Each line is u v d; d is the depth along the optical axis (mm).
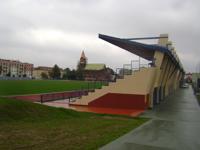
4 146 8516
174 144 10250
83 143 9516
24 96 28156
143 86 25078
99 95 26078
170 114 20875
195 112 22531
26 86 50000
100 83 34094
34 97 28859
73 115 17609
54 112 16625
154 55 27000
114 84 25906
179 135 12203
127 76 25688
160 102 32031
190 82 133375
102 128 13031
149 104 25438
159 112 22234
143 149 9219
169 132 12898
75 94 37312
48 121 14258
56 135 10680
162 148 9523
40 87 49500
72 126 13148
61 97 33094
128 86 25469
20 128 11617
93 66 95250
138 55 31578
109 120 16391
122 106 25328
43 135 10547
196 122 16781
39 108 16219
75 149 8602
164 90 38594
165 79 37531
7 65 181625
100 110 23109
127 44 27031
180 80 87875
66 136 10594
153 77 25859
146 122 16203
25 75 184375
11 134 10281
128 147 9359
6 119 12906
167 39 28000
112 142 9992
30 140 9539
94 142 9750
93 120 16016
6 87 43719
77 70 134125
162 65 29109
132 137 11195
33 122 13516
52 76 157250
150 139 10984
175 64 42750
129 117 18594
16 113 14031
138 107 24953
